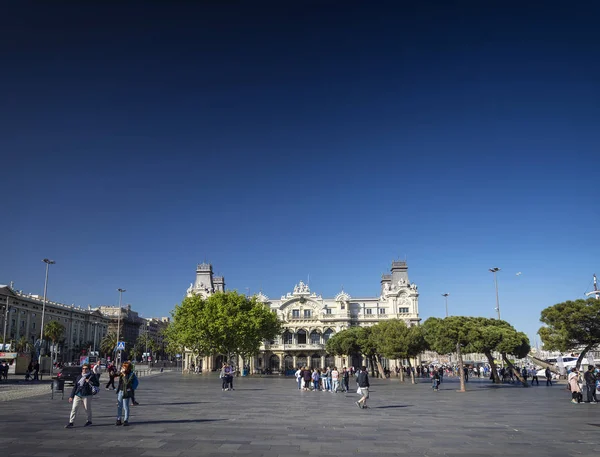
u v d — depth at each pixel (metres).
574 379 37.31
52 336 148.88
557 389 55.94
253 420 24.95
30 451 16.20
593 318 57.84
